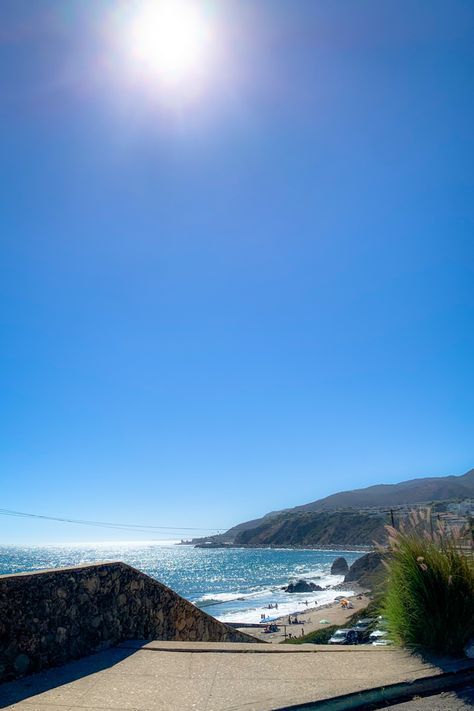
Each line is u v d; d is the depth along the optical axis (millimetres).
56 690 4250
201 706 3762
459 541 5215
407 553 5176
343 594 84812
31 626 4887
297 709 3693
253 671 4660
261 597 92500
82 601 5578
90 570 5812
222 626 8344
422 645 4895
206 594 100062
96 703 3895
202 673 4652
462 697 3873
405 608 5098
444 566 4973
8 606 4711
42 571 5293
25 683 4469
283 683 4238
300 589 98438
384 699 3924
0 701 3990
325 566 175625
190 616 7562
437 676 4176
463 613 4719
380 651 5105
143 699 3967
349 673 4410
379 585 5805
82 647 5406
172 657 5293
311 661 4930
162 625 6902
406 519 5570
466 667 4328
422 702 3852
